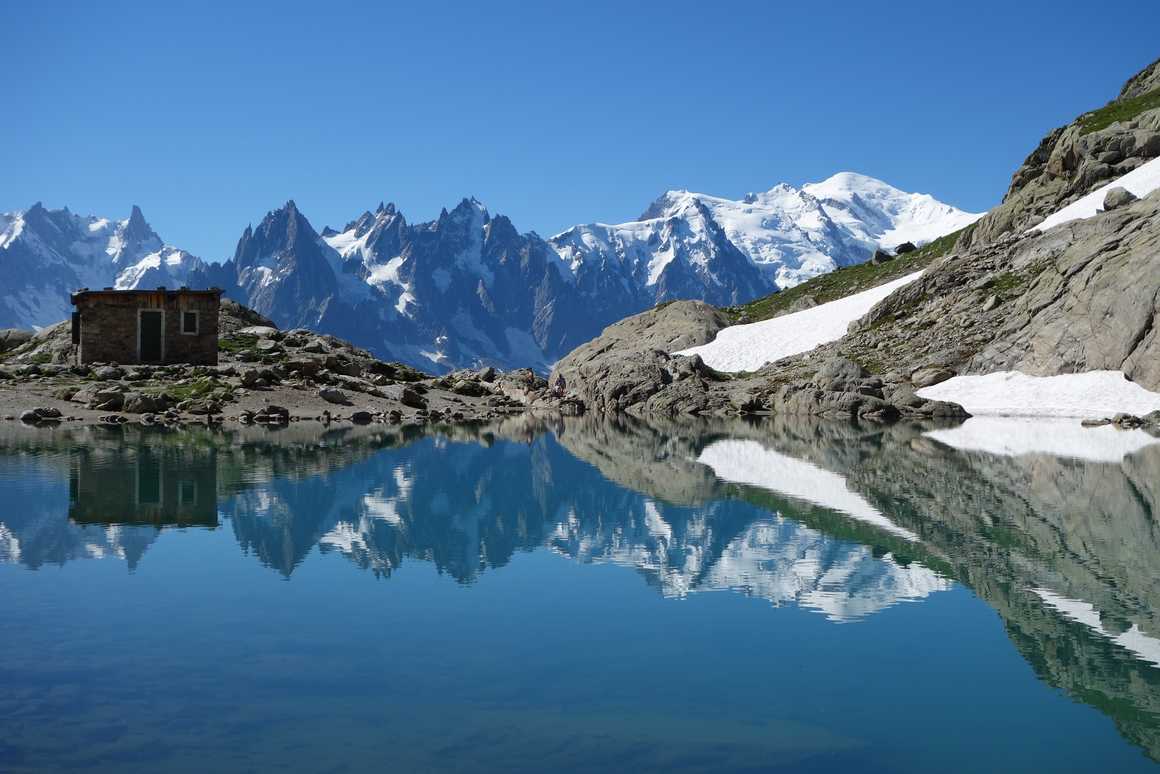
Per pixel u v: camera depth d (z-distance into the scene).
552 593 11.62
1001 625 10.24
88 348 56.28
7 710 7.53
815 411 58.22
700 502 19.84
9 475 21.77
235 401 46.22
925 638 9.74
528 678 8.42
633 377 68.25
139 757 6.68
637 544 14.96
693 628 10.08
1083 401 51.97
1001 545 14.92
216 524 15.99
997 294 69.81
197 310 57.81
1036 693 8.12
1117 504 19.31
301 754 6.74
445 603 11.05
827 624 10.27
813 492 21.48
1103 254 58.06
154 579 12.07
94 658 8.85
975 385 59.75
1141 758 6.80
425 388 65.69
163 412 43.03
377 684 8.22
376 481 22.66
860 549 14.56
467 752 6.84
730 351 87.19
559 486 22.67
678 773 6.54
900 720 7.52
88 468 23.39
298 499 19.16
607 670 8.63
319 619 10.30
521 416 58.50
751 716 7.59
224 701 7.81
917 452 31.89
